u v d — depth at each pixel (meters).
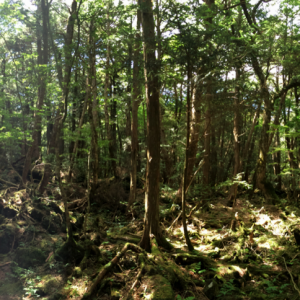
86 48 7.31
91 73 7.56
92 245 6.15
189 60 5.59
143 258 5.71
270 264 6.14
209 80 5.68
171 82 6.12
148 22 6.45
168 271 5.37
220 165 17.92
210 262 6.14
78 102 10.85
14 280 5.29
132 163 10.27
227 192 15.36
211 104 6.01
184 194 6.77
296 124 9.45
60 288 5.05
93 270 5.59
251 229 7.31
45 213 7.80
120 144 16.03
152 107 6.59
